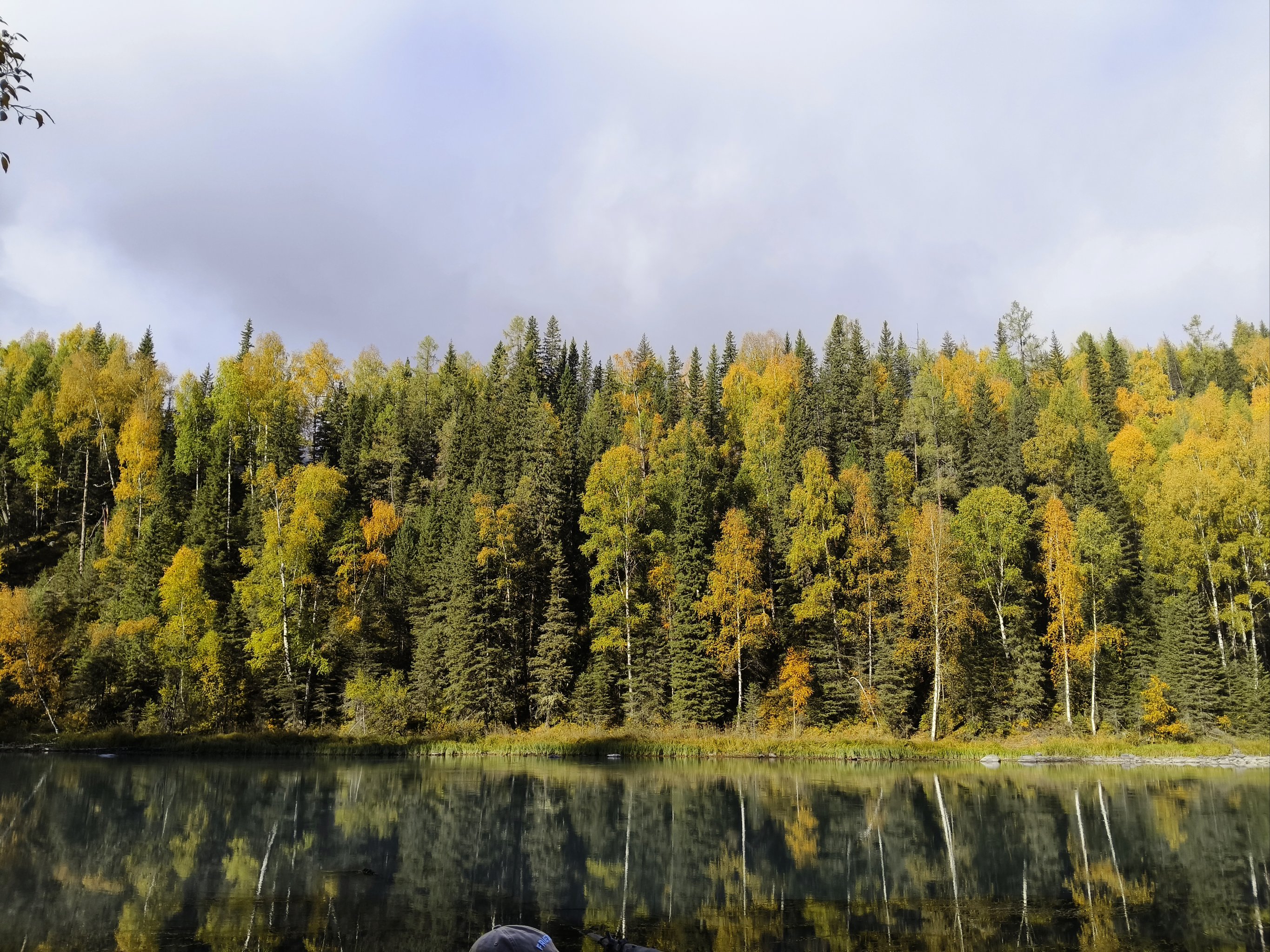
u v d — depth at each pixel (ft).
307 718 204.23
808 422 310.45
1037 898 65.05
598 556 242.58
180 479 284.41
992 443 271.69
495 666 207.51
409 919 58.08
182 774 142.10
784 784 136.15
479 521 223.71
